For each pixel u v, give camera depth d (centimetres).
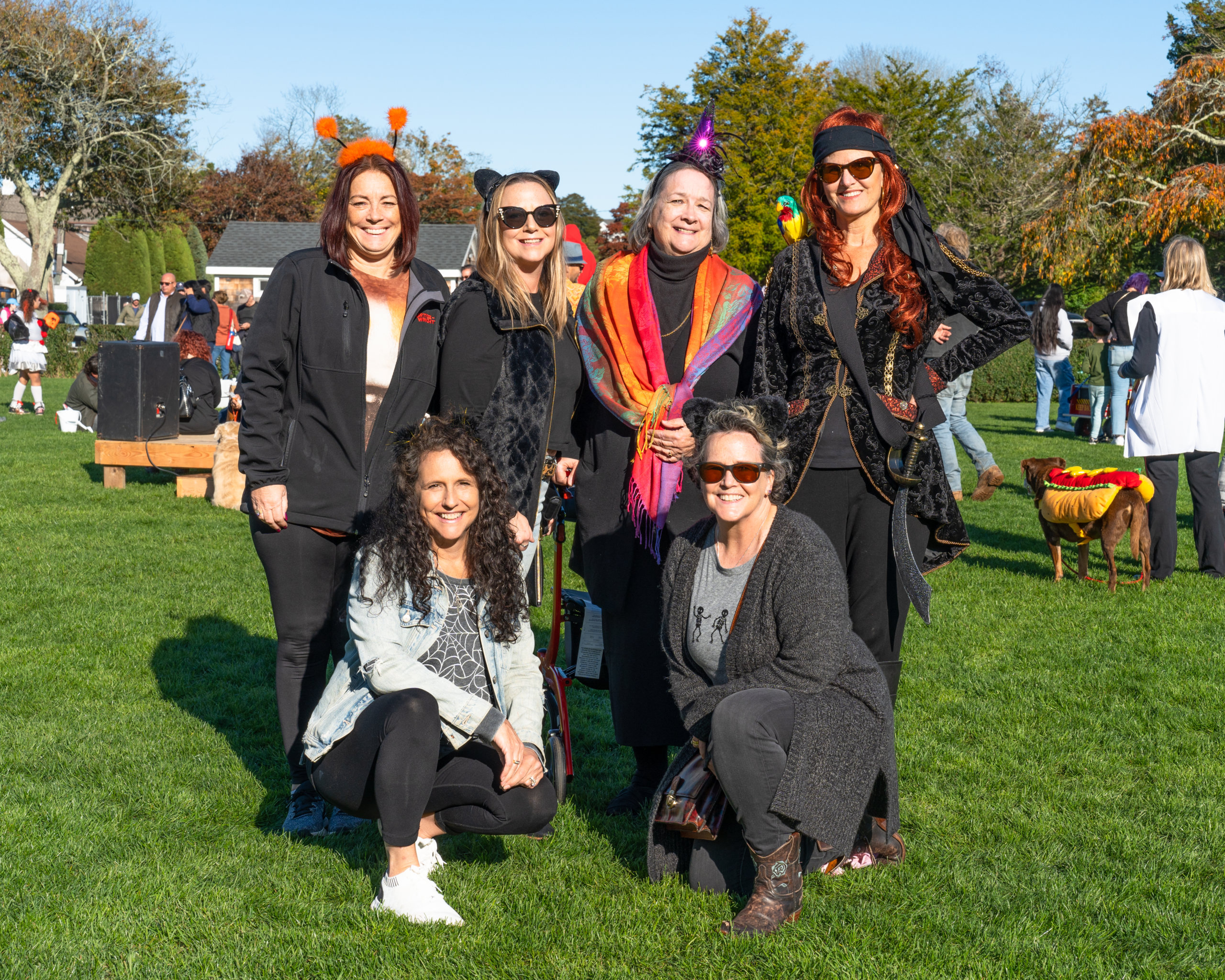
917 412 322
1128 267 2956
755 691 281
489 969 262
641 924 283
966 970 263
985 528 854
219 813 354
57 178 3838
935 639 561
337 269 334
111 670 500
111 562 713
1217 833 339
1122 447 1330
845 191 314
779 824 279
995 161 3409
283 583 343
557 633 380
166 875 306
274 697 471
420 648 301
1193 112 2539
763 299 362
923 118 3362
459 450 295
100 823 341
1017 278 3195
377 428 338
